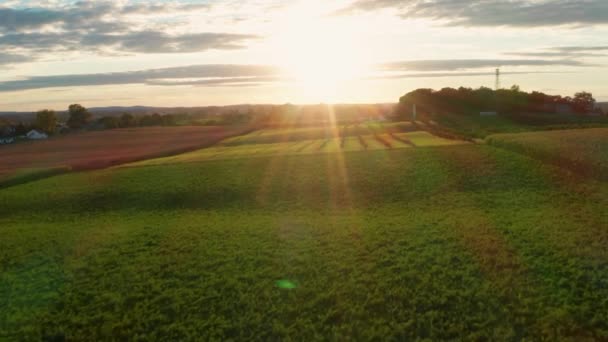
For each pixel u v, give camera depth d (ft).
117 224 100.48
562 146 146.41
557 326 42.78
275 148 228.63
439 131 260.01
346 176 136.98
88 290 61.36
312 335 45.62
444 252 65.10
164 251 75.51
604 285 50.29
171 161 198.18
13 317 54.70
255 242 77.30
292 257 68.23
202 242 79.10
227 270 64.49
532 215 82.43
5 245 86.69
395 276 57.72
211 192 128.88
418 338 43.32
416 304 49.93
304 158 174.40
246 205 115.03
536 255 61.36
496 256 61.87
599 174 109.70
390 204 105.29
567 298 47.88
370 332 45.06
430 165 142.10
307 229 84.23
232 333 47.42
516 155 145.79
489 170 127.65
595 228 70.90
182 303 54.70
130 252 76.59
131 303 56.34
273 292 55.77
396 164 148.46
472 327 44.29
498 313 46.16
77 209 121.49
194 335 47.42
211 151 241.35
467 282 54.08
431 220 84.69
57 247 82.94
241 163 171.94
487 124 300.40
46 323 52.95
